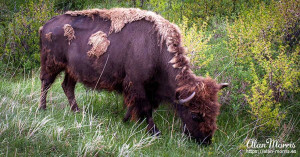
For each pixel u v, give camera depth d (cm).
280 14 645
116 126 508
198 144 475
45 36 566
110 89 541
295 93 580
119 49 512
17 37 717
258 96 491
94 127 489
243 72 553
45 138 427
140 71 495
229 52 630
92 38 528
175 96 473
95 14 550
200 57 574
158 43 491
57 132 441
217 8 848
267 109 487
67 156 400
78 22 551
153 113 570
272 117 494
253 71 561
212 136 475
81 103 602
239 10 827
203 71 588
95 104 590
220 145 468
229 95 557
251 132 516
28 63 705
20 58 718
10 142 405
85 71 542
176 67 474
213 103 452
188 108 464
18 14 767
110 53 517
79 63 543
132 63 499
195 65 586
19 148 402
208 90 455
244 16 757
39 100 562
